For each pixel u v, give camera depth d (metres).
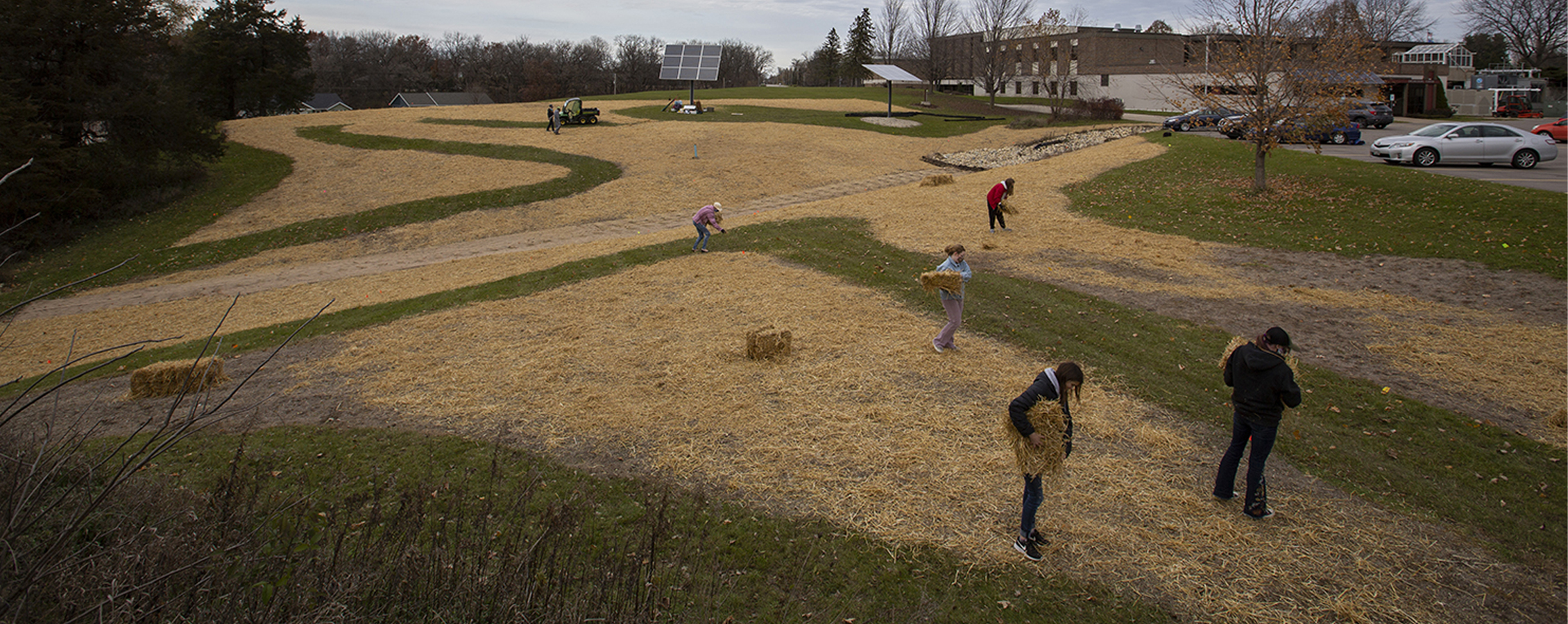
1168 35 69.88
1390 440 8.17
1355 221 17.58
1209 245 16.62
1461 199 18.05
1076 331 11.39
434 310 13.21
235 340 12.44
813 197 27.78
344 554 4.81
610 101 57.78
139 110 28.30
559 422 8.48
